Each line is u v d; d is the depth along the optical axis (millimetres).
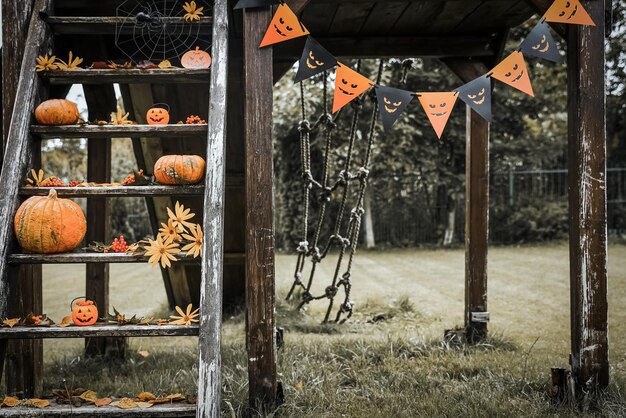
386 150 13094
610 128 14508
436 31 4641
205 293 2537
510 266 10078
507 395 3324
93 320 2768
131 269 11422
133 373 3990
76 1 3664
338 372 3857
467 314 4844
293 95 12523
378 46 4703
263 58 3035
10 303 2617
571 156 3289
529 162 14484
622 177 14234
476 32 4699
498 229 13875
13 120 2779
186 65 3072
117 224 14375
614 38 13672
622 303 6480
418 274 9586
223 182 2721
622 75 14062
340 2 3693
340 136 12836
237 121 4594
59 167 15969
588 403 3084
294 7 3066
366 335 5352
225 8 3049
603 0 3168
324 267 10672
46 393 3516
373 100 4523
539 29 3174
